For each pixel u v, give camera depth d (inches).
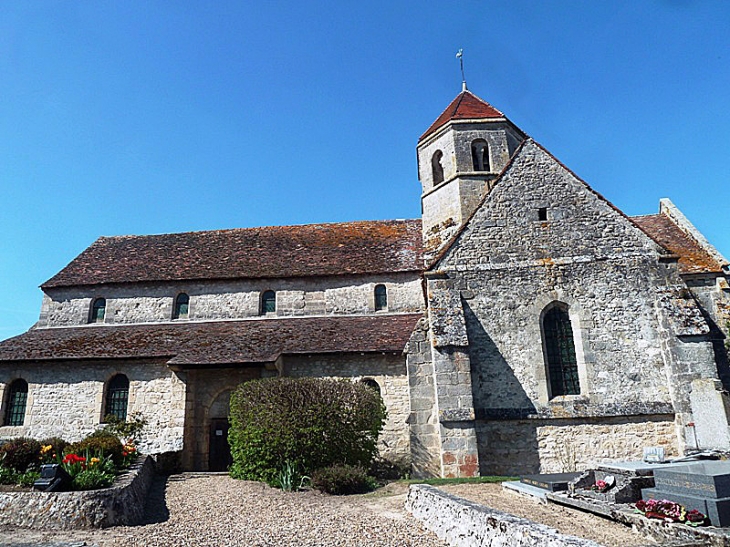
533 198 615.5
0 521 375.9
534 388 550.6
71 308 896.9
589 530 295.6
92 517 379.9
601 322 565.6
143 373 749.9
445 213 794.2
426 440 549.3
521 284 584.1
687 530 267.4
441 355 539.2
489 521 261.7
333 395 562.9
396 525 347.9
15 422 759.1
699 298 653.3
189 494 500.7
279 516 400.2
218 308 872.3
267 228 1051.3
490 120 805.2
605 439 530.0
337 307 856.3
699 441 493.4
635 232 591.2
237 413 578.2
